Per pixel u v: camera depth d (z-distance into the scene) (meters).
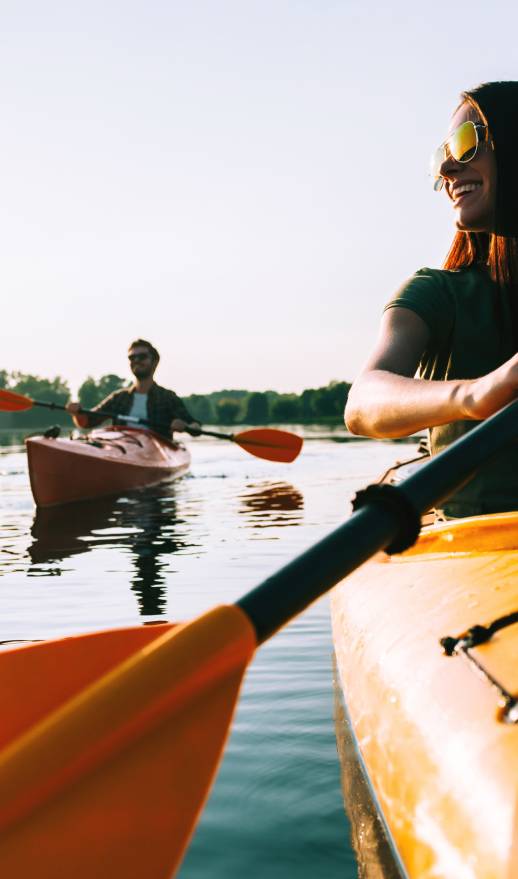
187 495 7.80
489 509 1.69
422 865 1.08
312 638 2.79
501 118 1.59
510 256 1.63
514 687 1.10
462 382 1.14
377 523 0.89
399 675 1.38
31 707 1.05
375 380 1.35
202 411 76.19
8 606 3.45
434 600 1.50
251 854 1.47
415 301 1.60
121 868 0.72
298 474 9.78
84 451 7.83
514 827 0.92
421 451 3.60
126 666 0.74
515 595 1.32
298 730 2.01
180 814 0.75
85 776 0.71
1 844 0.68
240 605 0.79
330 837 1.50
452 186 1.69
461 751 1.08
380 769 1.34
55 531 5.75
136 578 3.99
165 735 0.75
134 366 9.79
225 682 0.77
